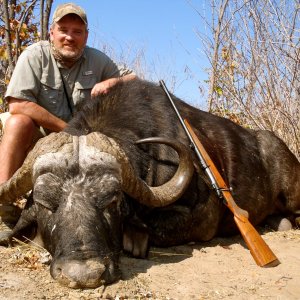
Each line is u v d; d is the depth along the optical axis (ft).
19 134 7.11
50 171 5.34
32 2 10.57
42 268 5.52
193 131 6.89
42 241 6.01
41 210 5.46
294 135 10.26
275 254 6.42
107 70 8.03
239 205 7.64
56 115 7.68
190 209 6.73
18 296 4.75
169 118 7.06
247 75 10.96
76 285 4.80
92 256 4.88
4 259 5.76
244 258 6.29
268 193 8.28
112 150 5.49
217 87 11.33
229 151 7.75
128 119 6.68
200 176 6.88
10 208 6.92
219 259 6.21
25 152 7.29
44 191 5.30
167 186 6.07
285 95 10.39
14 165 7.08
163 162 6.69
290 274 5.70
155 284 5.27
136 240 6.11
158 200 5.92
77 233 4.96
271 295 5.13
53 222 5.26
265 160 8.43
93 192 5.25
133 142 6.48
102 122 6.49
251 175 7.93
